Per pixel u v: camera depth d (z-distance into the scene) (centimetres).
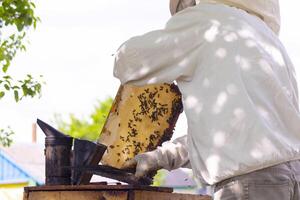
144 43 341
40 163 1864
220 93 324
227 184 318
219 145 317
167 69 341
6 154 1825
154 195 340
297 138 325
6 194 1812
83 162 351
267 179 314
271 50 337
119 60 347
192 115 328
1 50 684
